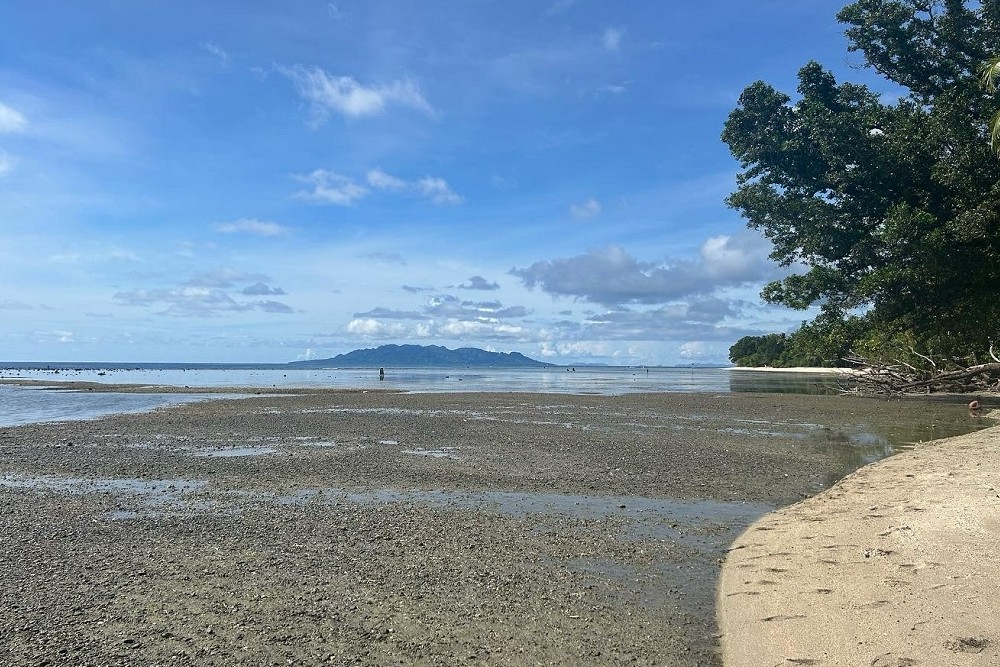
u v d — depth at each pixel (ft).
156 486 47.21
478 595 24.88
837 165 110.52
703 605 23.94
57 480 49.78
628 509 39.45
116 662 19.51
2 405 135.13
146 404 136.46
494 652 20.01
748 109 119.44
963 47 107.55
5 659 19.72
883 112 111.75
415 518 37.14
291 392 185.78
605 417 100.42
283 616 22.85
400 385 244.83
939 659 16.70
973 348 129.49
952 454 51.37
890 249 105.50
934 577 22.40
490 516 37.60
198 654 19.95
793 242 120.37
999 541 25.18
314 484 47.57
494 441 70.90
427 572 27.58
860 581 23.31
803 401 132.87
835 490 41.52
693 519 36.94
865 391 149.38
